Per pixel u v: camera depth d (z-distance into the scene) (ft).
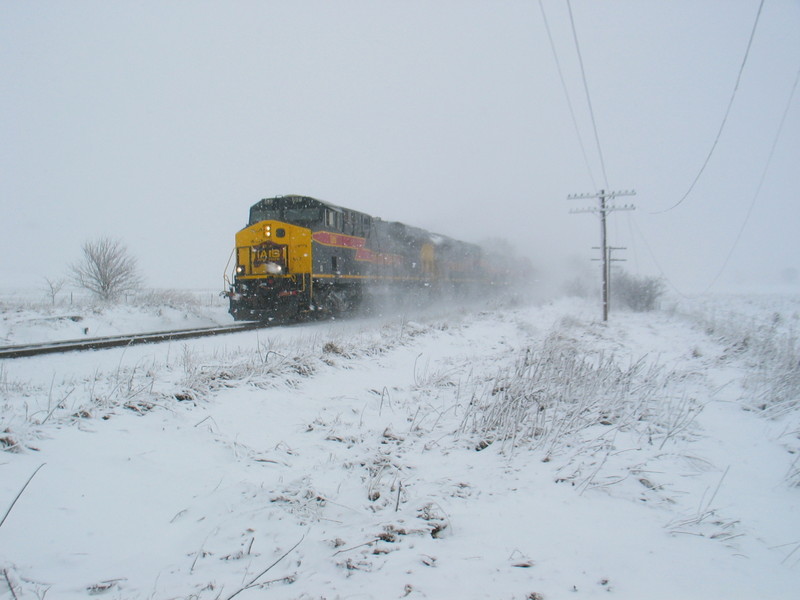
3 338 40.29
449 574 10.44
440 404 26.43
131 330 51.19
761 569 11.39
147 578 10.41
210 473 15.78
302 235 55.93
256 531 12.46
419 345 43.45
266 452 17.99
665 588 10.26
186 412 19.94
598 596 9.80
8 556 10.38
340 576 10.41
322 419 22.26
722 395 29.43
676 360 41.63
